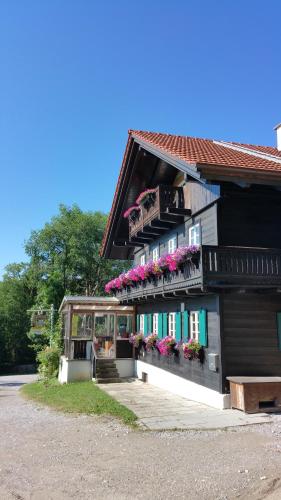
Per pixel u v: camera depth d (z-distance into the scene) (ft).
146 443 26.53
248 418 32.91
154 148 46.57
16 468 22.31
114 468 21.98
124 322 81.25
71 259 156.56
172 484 19.62
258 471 20.88
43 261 165.78
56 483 20.03
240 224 41.16
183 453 24.22
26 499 18.24
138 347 66.44
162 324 56.18
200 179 36.14
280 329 39.70
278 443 25.82
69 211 168.76
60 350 79.15
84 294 157.07
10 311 169.07
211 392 39.24
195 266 37.22
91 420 34.27
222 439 27.04
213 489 18.92
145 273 50.72
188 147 47.50
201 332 42.11
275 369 39.17
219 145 56.18
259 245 41.34
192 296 45.01
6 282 181.98
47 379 77.46
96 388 53.83
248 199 41.86
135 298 57.41
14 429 32.40
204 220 43.65
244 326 38.99
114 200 65.41
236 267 36.06
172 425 31.14
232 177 35.65
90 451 25.12
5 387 90.89
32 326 104.53
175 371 50.11
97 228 162.91
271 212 42.57
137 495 18.45
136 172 59.47
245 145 59.31
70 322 66.80
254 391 35.24
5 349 163.53
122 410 37.11
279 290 38.19
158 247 60.08
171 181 56.39
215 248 35.94
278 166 39.11
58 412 39.32
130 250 76.02
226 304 38.91
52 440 28.09
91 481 20.21
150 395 47.50
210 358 39.34
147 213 54.49
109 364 65.21
